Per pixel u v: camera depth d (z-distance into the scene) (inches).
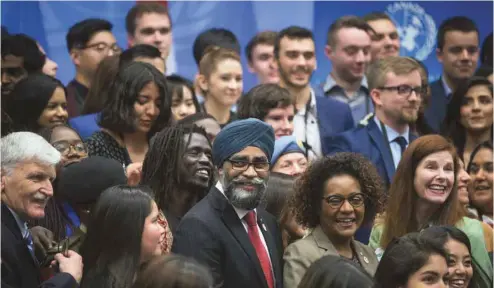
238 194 576.7
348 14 924.0
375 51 919.7
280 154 711.7
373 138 792.3
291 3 912.3
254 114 761.6
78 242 567.5
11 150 536.1
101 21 849.5
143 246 531.5
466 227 673.0
